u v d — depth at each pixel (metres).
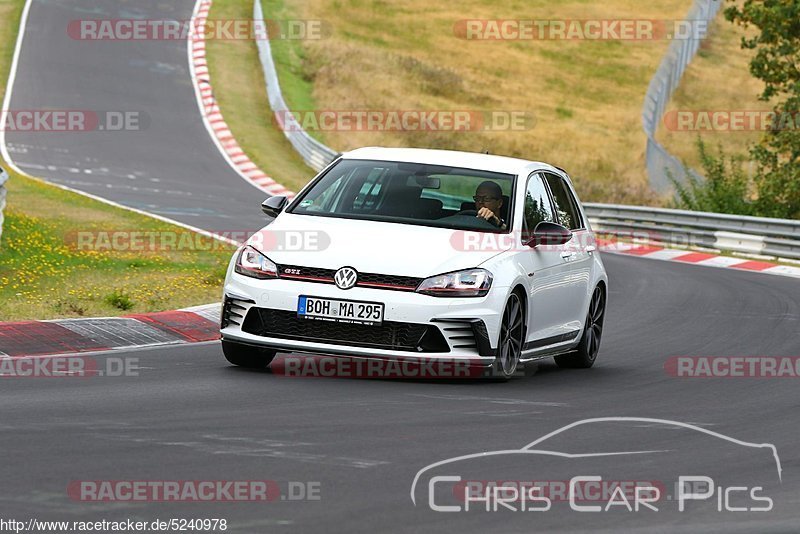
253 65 185.25
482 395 32.47
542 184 39.03
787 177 118.12
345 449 24.72
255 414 28.09
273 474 22.28
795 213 118.56
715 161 121.00
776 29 128.88
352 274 32.97
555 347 37.84
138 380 32.50
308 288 33.03
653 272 77.56
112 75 168.25
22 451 23.23
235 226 85.38
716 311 57.75
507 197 36.56
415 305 32.59
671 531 19.70
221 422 27.00
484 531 19.12
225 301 34.28
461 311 32.84
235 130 151.50
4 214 68.56
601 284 41.84
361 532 18.77
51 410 27.64
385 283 32.94
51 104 151.62
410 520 19.58
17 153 125.50
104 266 57.56
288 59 194.62
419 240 34.25
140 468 22.33
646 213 104.38
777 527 20.31
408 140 163.12
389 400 30.77
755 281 74.00
